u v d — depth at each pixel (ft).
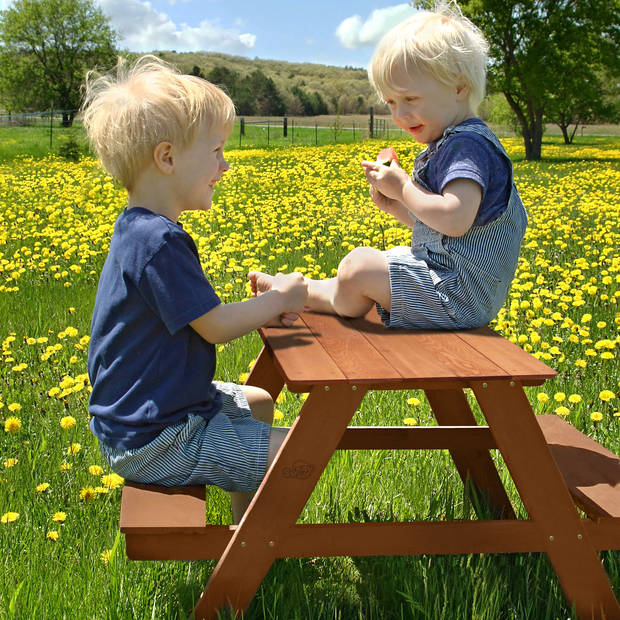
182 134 6.52
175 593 6.77
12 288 17.79
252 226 29.53
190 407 6.44
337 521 8.04
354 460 9.26
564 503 6.19
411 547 6.21
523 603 6.69
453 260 7.24
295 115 343.26
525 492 6.15
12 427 9.39
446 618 6.35
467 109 7.69
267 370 8.44
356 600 6.79
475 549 6.27
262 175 53.98
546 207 34.42
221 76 347.56
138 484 6.47
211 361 6.67
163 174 6.64
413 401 10.36
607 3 92.63
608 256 22.11
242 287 18.52
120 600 6.43
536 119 93.56
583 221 30.83
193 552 6.06
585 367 12.88
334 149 81.10
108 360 6.48
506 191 7.32
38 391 11.48
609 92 132.57
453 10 8.04
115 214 31.42
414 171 7.91
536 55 91.50
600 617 6.38
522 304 15.34
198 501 6.15
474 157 7.13
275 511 5.96
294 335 6.93
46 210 33.63
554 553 6.29
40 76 201.67
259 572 6.02
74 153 74.69
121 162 6.63
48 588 6.52
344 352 6.34
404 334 7.07
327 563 7.31
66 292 18.25
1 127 135.54
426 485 8.68
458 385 5.87
